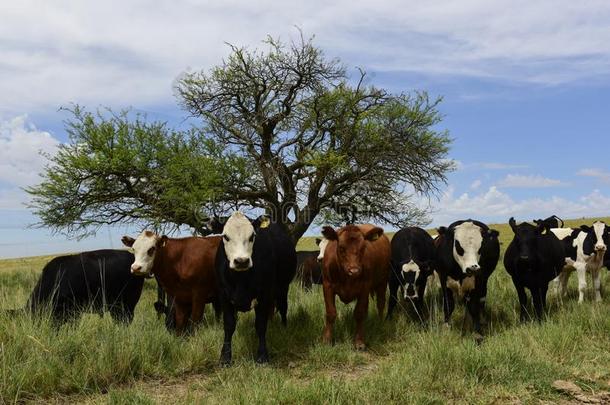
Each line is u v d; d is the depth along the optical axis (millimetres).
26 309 7844
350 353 7324
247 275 7008
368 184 24844
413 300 9047
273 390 5320
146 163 21359
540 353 6508
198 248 8445
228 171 22031
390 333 8469
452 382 5523
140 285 9039
